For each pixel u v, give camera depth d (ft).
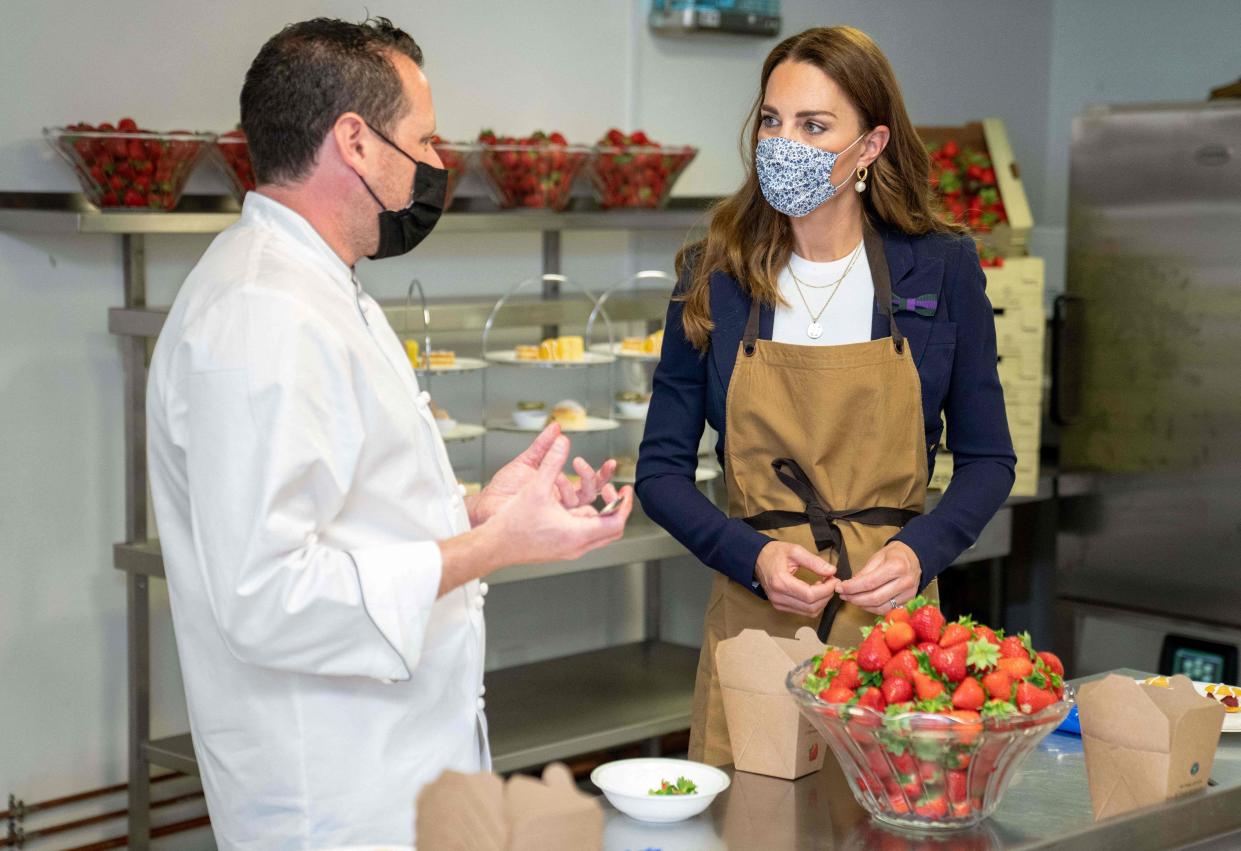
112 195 9.21
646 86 12.60
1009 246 12.34
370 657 4.84
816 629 6.49
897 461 6.57
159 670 10.39
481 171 10.99
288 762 5.12
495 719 10.75
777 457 6.64
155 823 10.48
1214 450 11.79
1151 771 5.07
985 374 6.79
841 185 6.44
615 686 11.68
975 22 14.93
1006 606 14.05
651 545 10.39
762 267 6.72
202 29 10.16
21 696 9.80
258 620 4.72
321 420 4.83
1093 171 12.30
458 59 11.41
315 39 5.13
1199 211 11.64
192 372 4.81
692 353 6.95
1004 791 4.95
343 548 5.05
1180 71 14.80
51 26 9.50
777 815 5.05
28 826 9.87
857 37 6.43
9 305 9.55
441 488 5.38
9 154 9.42
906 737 4.59
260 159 5.26
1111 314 12.32
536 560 5.08
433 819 4.07
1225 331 11.60
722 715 6.64
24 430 9.68
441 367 10.24
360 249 5.40
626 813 5.06
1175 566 12.16
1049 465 13.51
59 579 9.91
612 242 12.76
